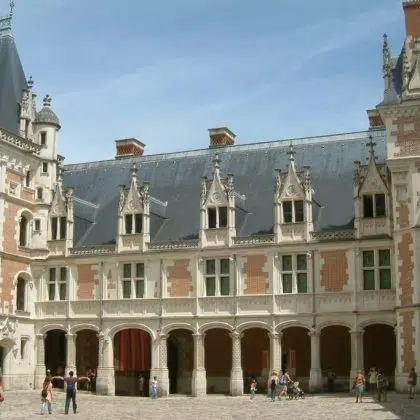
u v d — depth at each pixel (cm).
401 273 4047
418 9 4347
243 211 4997
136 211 5059
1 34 5647
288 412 3253
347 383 4628
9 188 5066
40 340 5166
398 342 4019
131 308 4947
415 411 3097
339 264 4512
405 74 4181
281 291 4616
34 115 5491
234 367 4616
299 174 4703
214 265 4822
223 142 5828
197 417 3134
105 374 4912
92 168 6053
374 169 4512
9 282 4988
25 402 4006
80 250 5159
